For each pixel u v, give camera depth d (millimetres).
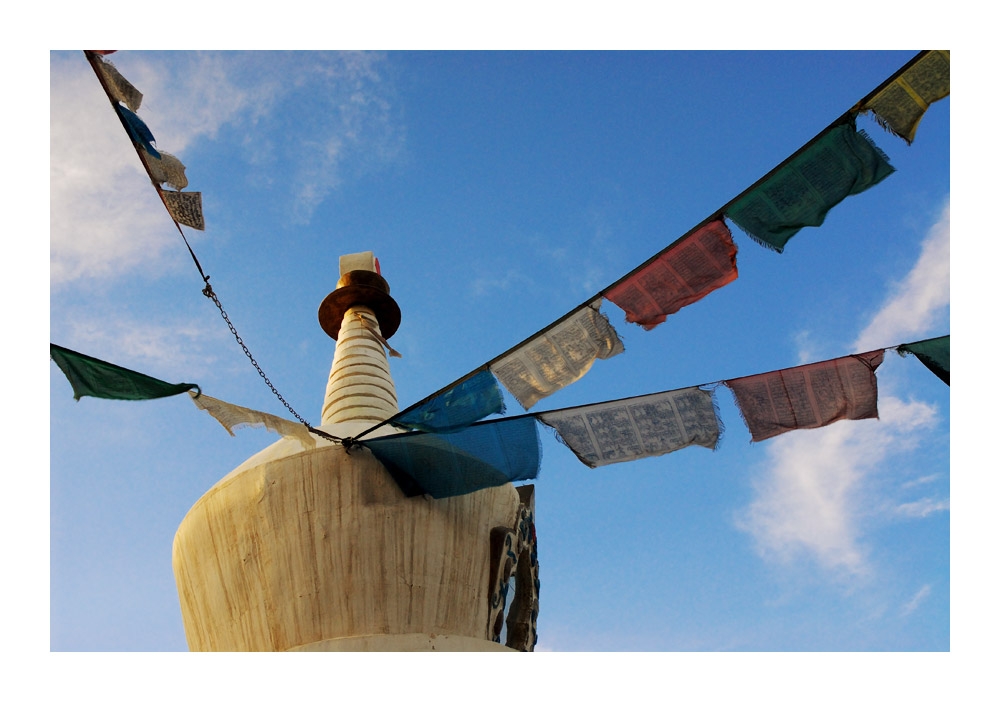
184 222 10047
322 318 19875
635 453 11438
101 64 9375
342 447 14328
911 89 9422
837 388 11078
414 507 14102
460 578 14297
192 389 10711
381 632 13188
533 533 17141
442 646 13305
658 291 10516
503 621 15383
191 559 14844
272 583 13680
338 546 13680
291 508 14031
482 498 15227
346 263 20453
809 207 9828
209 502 14859
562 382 11156
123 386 10398
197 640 14477
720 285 10320
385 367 18406
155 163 9758
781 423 11164
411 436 12578
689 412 11359
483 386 11430
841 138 9578
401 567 13672
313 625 13266
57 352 9938
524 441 11734
